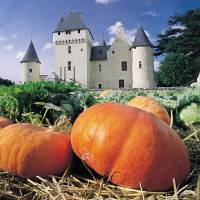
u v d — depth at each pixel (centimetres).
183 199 226
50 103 555
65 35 8806
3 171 285
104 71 8812
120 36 8775
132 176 237
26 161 259
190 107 582
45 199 241
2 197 249
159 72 7462
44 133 279
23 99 560
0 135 277
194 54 7288
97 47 9094
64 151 272
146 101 459
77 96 686
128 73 8662
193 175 273
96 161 243
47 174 266
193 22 7169
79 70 8712
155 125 248
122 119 247
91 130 248
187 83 6588
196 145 354
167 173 239
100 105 270
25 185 262
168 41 7594
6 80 5138
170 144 244
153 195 235
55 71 8800
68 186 248
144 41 7969
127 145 238
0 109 566
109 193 236
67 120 333
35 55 9056
